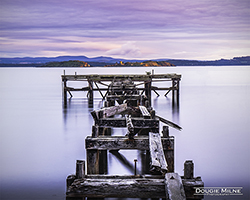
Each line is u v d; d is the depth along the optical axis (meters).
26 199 6.16
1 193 6.48
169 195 3.30
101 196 3.53
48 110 19.69
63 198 6.22
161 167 3.98
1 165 8.45
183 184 3.50
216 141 11.07
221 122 15.14
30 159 9.02
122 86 15.90
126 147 5.12
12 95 29.95
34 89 36.97
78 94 30.98
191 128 13.54
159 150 4.62
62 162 8.66
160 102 23.55
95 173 5.13
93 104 22.02
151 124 5.89
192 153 9.46
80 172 3.65
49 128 13.78
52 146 10.49
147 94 22.17
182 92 32.16
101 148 5.11
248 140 11.23
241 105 21.77
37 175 7.62
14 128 14.08
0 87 40.28
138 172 7.09
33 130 13.48
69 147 10.30
